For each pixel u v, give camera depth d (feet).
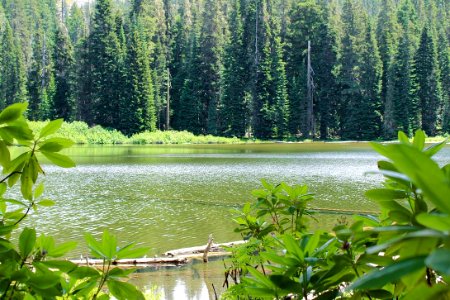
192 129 181.57
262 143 161.58
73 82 179.22
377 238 2.93
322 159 89.71
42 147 3.42
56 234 30.37
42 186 4.03
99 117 173.27
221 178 60.64
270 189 5.47
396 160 1.33
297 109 172.24
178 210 39.50
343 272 2.67
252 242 5.23
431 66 167.73
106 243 3.18
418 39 191.93
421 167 1.29
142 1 212.23
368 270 2.65
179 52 207.41
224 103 173.47
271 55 174.60
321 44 178.50
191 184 55.31
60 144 3.46
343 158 92.02
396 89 162.20
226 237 29.96
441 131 168.96
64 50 180.65
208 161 86.17
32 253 3.39
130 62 168.66
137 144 158.92
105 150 123.24
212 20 189.88
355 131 169.07
